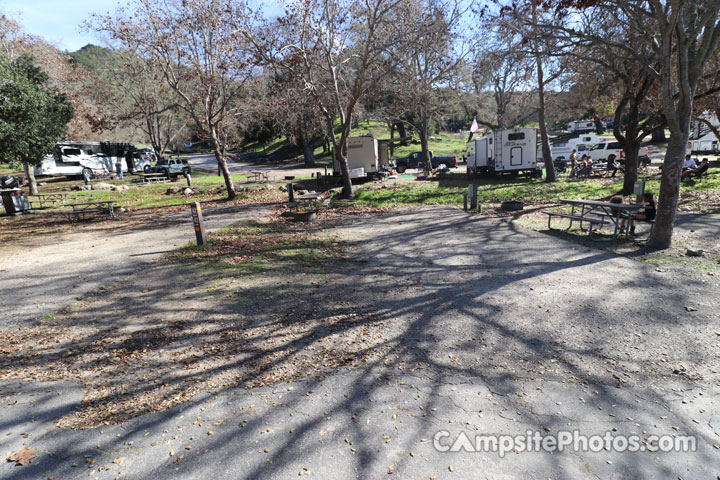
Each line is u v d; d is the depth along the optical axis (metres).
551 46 10.82
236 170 44.53
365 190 22.05
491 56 12.53
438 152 50.12
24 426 3.35
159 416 3.46
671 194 7.90
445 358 4.31
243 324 5.36
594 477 2.70
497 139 24.09
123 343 4.91
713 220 10.37
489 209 14.93
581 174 23.98
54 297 6.68
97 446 3.10
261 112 24.03
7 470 2.86
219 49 18.73
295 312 5.73
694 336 4.51
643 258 7.55
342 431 3.20
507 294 6.08
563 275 6.82
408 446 3.01
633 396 3.54
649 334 4.61
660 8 7.15
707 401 3.43
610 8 9.07
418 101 21.14
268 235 11.60
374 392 3.73
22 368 4.34
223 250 9.74
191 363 4.38
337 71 19.58
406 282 6.90
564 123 58.06
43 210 19.55
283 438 3.13
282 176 34.12
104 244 11.30
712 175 18.05
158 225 14.49
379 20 16.45
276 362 4.35
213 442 3.11
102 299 6.52
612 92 24.31
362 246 9.90
